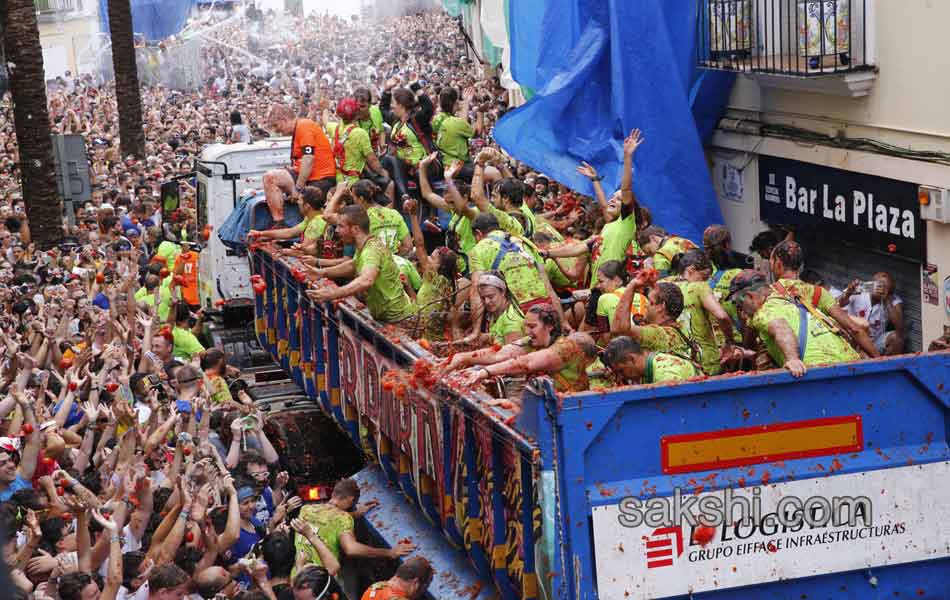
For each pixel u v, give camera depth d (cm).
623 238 1003
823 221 1307
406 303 922
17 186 2853
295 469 1093
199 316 1563
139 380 1064
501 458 671
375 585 737
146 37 5041
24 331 1357
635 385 612
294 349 1138
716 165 1494
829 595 634
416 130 1290
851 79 1191
